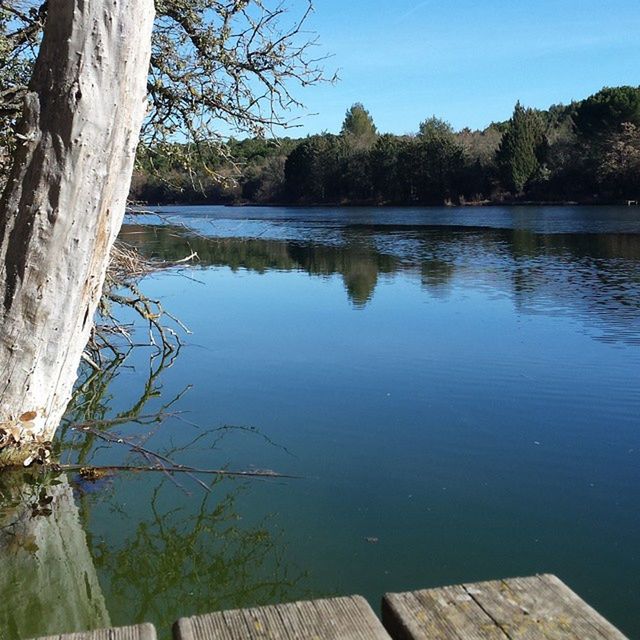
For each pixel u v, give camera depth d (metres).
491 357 8.95
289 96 8.77
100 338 10.36
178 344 10.27
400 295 14.41
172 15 8.33
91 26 4.84
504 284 15.58
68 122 4.91
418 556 4.26
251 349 9.77
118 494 5.25
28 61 7.84
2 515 4.89
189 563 4.28
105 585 4.09
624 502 4.93
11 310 5.13
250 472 5.58
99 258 5.40
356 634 1.46
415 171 65.44
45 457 5.52
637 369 8.24
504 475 5.43
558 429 6.38
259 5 8.39
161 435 6.52
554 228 32.53
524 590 1.58
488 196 63.69
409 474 5.48
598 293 14.01
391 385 7.88
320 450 6.04
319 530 4.62
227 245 27.91
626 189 56.03
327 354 9.35
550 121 77.69
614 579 3.97
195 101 8.59
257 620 1.51
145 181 13.77
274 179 68.38
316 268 19.70
